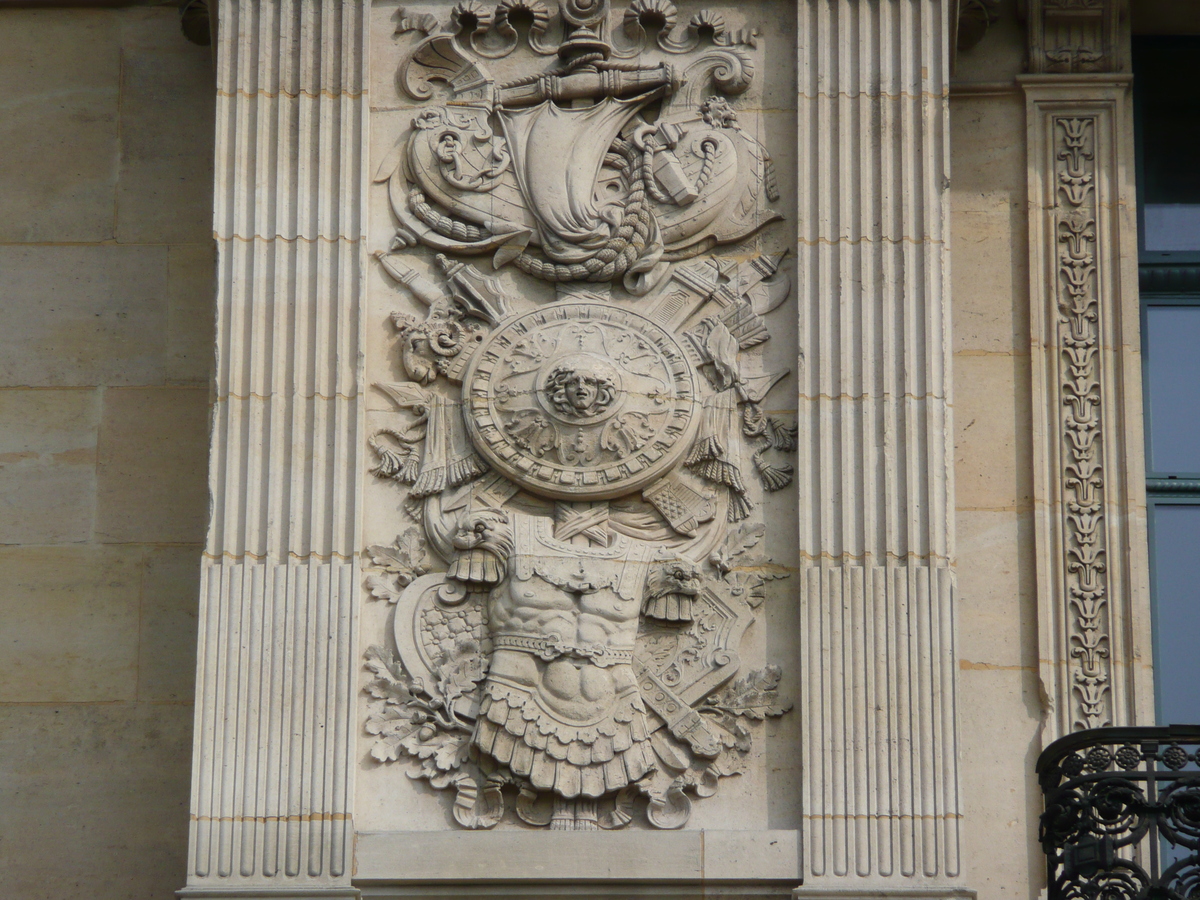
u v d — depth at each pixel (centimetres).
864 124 2828
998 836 2738
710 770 2675
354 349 2791
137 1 3128
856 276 2786
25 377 2984
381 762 2681
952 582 2675
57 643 2888
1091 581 2828
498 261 2850
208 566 2700
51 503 2941
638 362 2802
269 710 2661
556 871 2614
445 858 2620
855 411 2742
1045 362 2908
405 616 2730
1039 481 2862
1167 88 3089
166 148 3077
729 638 2720
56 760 2847
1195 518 2914
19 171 3064
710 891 2617
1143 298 3014
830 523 2712
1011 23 3047
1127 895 2508
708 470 2777
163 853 2809
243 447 2742
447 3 2934
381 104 2897
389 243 2859
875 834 2609
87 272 3027
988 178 2988
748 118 2888
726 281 2838
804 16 2880
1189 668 2859
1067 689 2789
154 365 2991
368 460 2781
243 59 2869
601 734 2677
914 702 2644
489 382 2800
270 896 2594
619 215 2848
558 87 2902
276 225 2814
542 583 2723
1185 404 2964
